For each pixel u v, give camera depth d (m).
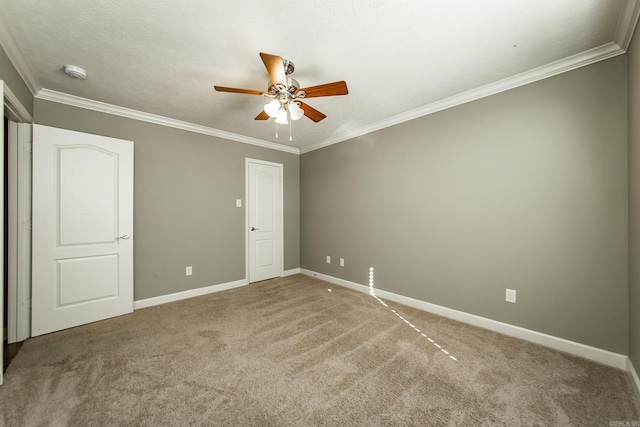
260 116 2.34
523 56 1.91
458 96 2.52
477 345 2.10
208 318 2.66
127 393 1.56
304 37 1.69
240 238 3.85
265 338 2.24
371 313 2.78
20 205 2.23
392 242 3.18
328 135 3.78
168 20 1.53
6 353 2.00
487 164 2.39
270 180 4.21
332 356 1.96
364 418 1.38
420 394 1.55
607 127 1.82
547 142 2.07
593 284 1.89
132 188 2.81
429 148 2.80
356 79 2.21
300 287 3.75
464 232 2.55
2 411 1.42
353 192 3.65
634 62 1.58
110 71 2.08
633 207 1.63
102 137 2.62
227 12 1.47
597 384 1.63
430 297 2.82
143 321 2.59
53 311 2.36
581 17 1.53
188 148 3.33
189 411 1.43
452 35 1.68
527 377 1.70
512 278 2.26
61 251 2.40
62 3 1.41
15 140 2.21
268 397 1.53
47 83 2.26
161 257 3.12
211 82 2.26
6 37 1.65
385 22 1.56
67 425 1.33
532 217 2.15
